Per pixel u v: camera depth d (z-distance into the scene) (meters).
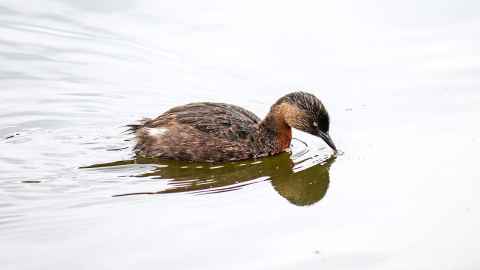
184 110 15.29
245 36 19.36
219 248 11.28
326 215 12.37
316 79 17.48
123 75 18.05
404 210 12.45
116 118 16.44
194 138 14.80
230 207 12.65
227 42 19.16
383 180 13.59
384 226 11.94
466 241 11.42
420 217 12.17
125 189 13.38
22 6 21.17
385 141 15.06
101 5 21.25
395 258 11.03
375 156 14.55
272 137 15.32
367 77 17.50
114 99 17.14
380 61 18.05
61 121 16.20
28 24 20.27
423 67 17.66
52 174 13.92
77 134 15.72
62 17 20.66
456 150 14.41
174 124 14.97
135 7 21.11
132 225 11.95
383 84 17.17
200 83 17.62
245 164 14.84
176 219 12.17
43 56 18.77
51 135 15.62
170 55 18.84
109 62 18.58
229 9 20.67
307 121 15.13
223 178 14.02
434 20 19.66
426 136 15.06
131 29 20.02
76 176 13.88
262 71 17.92
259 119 15.71
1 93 17.11
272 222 12.11
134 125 15.46
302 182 13.78
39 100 16.94
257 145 15.12
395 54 18.30
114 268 10.72
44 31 19.95
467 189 12.98
